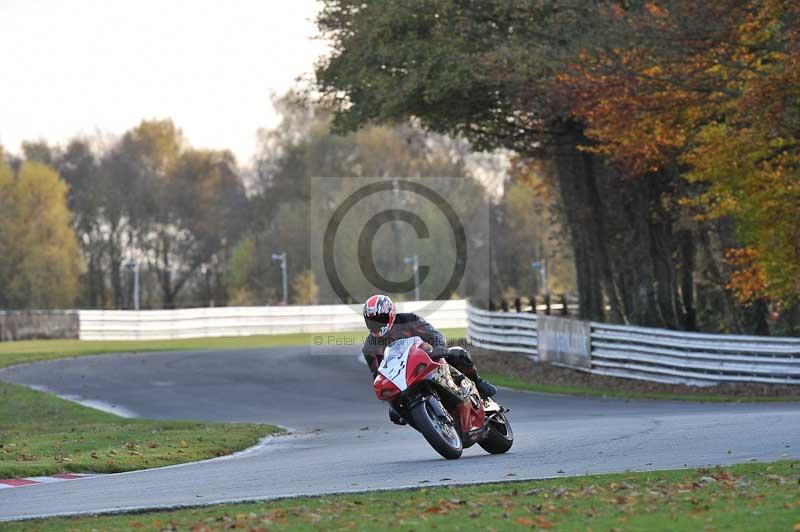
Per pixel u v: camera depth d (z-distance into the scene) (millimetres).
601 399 92562
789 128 88562
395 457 47219
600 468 39844
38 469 46812
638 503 31266
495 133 136875
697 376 98312
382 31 118438
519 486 35719
